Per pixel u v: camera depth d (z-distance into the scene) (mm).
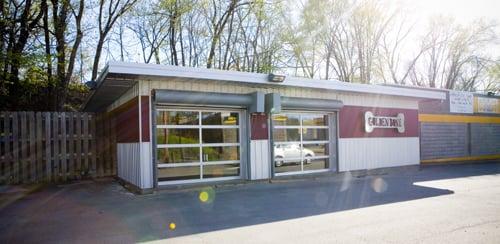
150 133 9672
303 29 26219
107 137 13641
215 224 6336
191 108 10508
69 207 7969
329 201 8352
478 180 11773
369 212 7113
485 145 20359
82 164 13156
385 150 14398
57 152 12719
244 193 9547
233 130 11242
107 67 8406
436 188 10102
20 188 10992
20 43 16453
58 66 18188
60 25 18188
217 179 10859
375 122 13961
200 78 9453
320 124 12992
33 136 12375
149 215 7094
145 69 8648
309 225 6176
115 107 13172
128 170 10820
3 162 11930
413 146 15484
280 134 12031
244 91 11219
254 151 11250
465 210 7152
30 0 17047
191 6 21828
